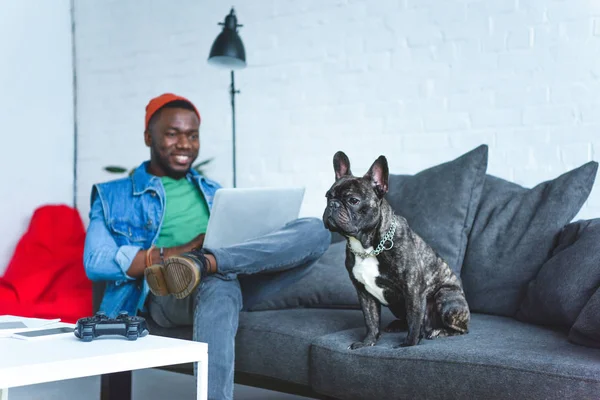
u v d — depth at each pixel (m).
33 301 3.33
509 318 2.36
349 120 3.40
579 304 2.02
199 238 2.47
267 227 2.46
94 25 4.38
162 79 4.07
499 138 3.00
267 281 2.46
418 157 3.20
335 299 2.58
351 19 3.40
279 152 3.61
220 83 3.83
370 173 2.01
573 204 2.39
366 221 1.94
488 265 2.45
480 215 2.59
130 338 1.67
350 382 1.98
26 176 4.24
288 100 3.59
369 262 2.02
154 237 2.66
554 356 1.69
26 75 4.25
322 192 3.47
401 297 2.05
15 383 1.32
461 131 3.10
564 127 2.86
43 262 3.65
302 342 2.16
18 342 1.64
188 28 3.96
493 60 3.02
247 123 3.73
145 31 4.14
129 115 4.22
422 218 2.58
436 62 3.16
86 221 4.41
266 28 3.66
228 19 3.35
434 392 1.79
